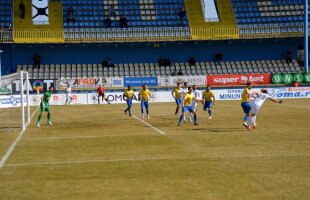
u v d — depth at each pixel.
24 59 65.69
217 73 66.94
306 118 31.56
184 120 31.19
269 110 38.72
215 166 15.58
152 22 69.06
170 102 54.19
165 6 71.25
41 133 25.77
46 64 66.06
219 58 69.50
